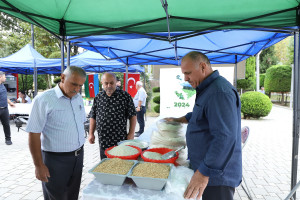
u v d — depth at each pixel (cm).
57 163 191
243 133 319
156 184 126
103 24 246
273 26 224
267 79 1844
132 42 420
